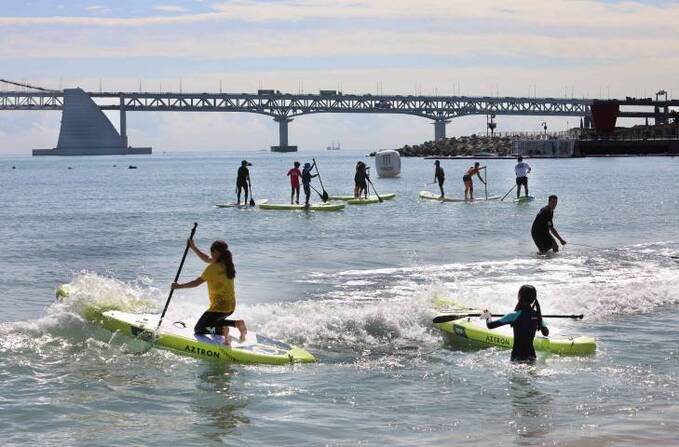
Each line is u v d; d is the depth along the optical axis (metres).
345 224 29.08
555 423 8.79
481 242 23.95
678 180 60.09
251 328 12.80
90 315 12.84
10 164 190.25
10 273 18.64
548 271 18.64
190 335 11.81
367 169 40.91
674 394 9.83
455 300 14.73
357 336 12.68
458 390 10.05
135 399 9.65
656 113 182.62
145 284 17.23
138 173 107.75
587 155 139.25
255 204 38.09
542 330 11.70
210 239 24.98
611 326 13.34
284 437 8.45
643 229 27.33
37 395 9.73
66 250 22.64
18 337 12.08
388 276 18.06
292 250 22.34
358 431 8.59
